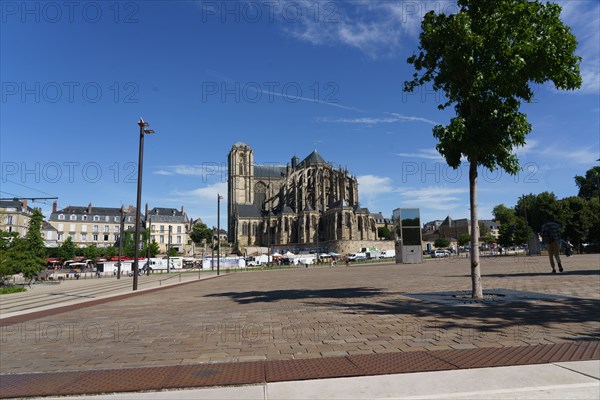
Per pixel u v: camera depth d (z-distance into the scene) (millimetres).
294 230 126750
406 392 4535
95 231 134875
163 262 82562
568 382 4695
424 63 14125
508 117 12953
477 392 4457
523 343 6730
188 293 20344
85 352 7277
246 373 5473
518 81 12461
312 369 5578
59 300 18938
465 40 12336
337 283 23250
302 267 78562
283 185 136625
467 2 13242
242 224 135875
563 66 11742
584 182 84312
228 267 87188
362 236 119312
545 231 22859
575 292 13367
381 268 46188
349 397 4434
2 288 28750
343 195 125062
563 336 7160
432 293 14859
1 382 5457
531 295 12820
